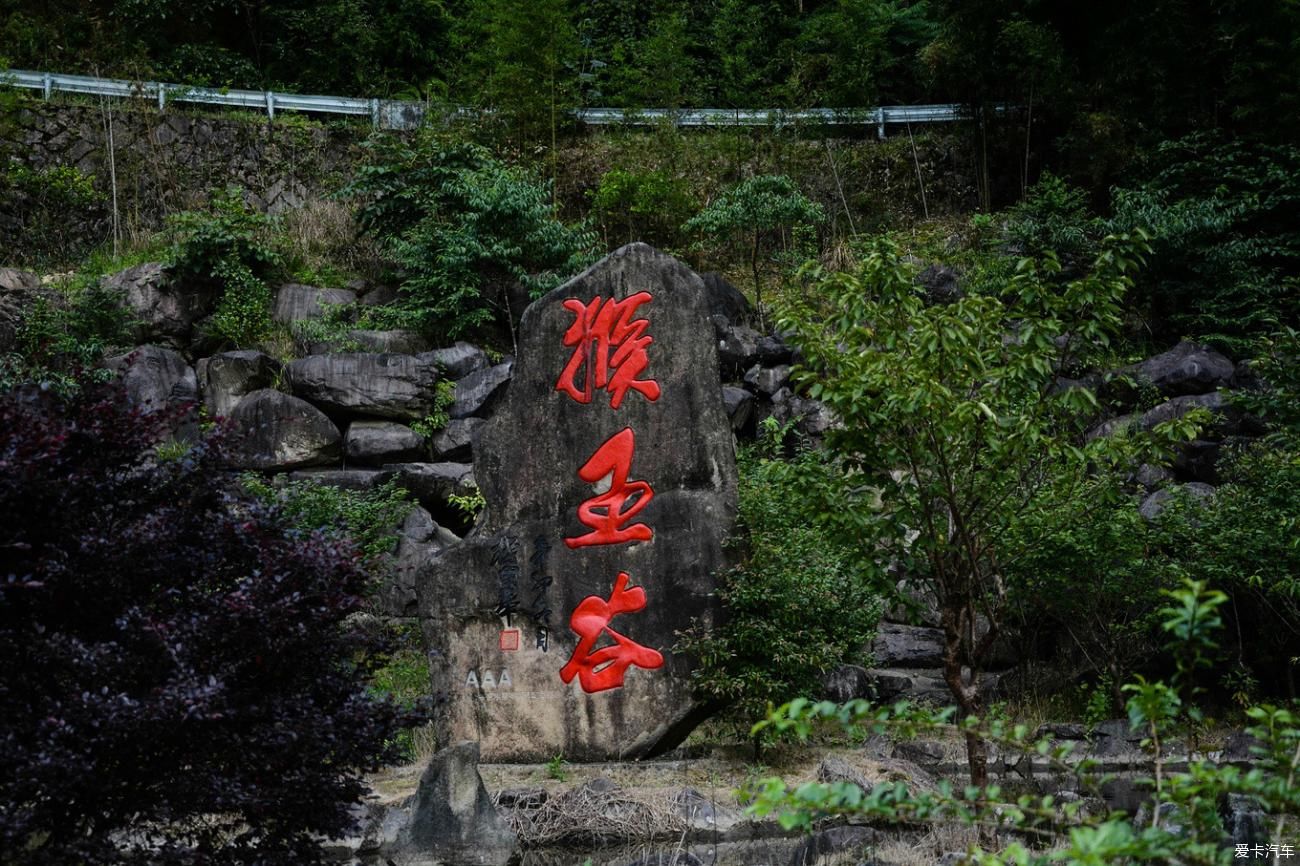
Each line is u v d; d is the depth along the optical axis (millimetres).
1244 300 14297
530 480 8672
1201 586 3215
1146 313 15141
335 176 17188
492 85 18000
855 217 17953
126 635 4516
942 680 10477
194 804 4590
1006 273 14789
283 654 4898
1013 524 6422
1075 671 10109
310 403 13562
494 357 14664
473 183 15023
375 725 5020
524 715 8422
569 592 8484
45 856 4219
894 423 6023
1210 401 12445
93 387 5113
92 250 15938
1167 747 8617
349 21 19312
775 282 16781
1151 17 16047
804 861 6625
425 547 11672
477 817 6875
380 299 15422
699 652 8227
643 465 8539
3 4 18375
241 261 14961
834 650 8508
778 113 18500
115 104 16875
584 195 17594
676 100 19219
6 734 4277
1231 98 16047
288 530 5266
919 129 18906
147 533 4660
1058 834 6328
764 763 8406
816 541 8805
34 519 4648
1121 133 16297
